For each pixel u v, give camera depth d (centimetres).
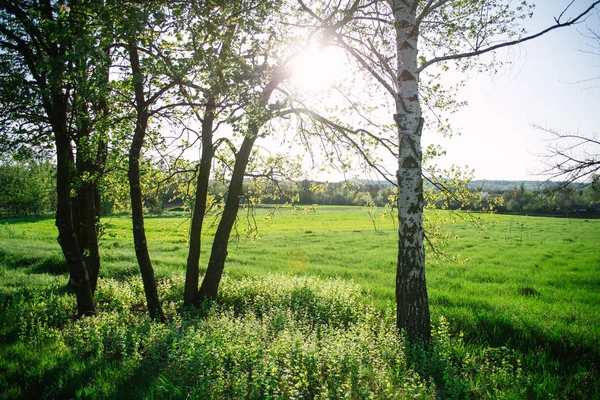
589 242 3531
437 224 991
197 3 638
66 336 782
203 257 2322
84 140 886
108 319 804
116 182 1037
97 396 536
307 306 1020
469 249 2952
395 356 644
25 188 6438
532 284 1638
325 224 5569
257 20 659
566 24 637
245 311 1040
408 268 707
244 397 518
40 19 668
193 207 1173
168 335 703
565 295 1410
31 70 747
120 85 804
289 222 5844
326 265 2094
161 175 1140
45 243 2733
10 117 824
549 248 3025
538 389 582
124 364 628
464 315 991
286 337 673
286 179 1145
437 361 630
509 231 4697
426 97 957
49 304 995
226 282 1285
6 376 608
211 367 572
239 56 654
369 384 571
